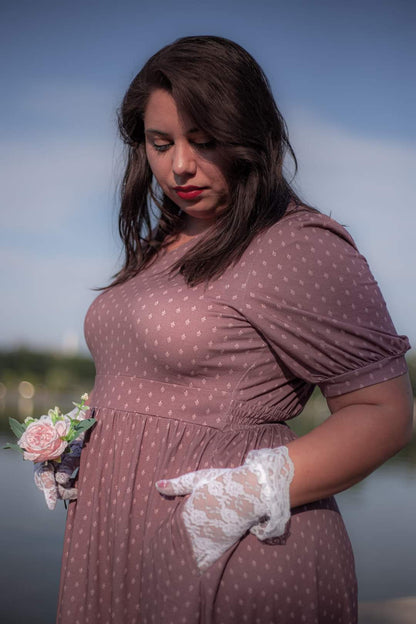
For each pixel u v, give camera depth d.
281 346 1.14
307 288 1.13
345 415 1.11
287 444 1.09
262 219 1.19
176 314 1.17
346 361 1.12
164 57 1.20
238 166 1.22
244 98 1.19
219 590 1.09
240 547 1.10
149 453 1.20
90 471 1.28
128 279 1.41
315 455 1.06
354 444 1.08
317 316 1.12
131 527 1.19
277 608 1.09
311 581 1.12
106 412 1.28
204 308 1.16
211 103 1.17
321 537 1.15
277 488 1.04
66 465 1.29
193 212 1.29
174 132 1.21
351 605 1.19
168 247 1.43
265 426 1.21
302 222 1.17
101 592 1.23
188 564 1.07
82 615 1.24
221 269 1.18
